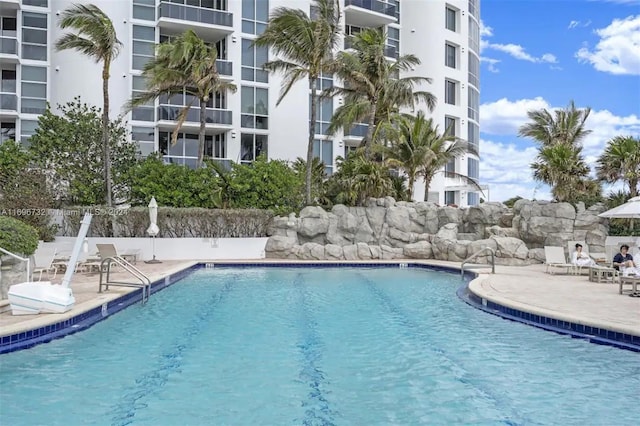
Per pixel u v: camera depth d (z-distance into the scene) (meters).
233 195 23.23
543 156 22.91
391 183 25.61
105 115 22.00
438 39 36.75
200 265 20.00
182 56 23.39
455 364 7.35
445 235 21.92
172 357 7.68
